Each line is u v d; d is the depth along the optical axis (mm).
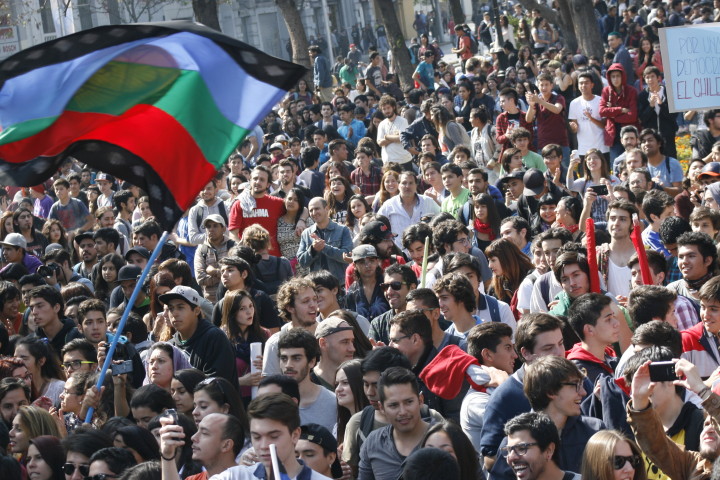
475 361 21797
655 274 26938
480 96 67688
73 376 25297
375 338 27953
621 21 106000
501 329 22031
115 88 21297
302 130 73875
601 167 40531
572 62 72375
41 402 25719
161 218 21453
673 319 22703
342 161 53094
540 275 28922
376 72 93375
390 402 19359
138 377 27047
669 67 40969
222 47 21422
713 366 22266
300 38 98000
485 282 31922
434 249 32375
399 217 40969
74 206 55625
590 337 21484
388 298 28000
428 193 44469
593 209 38500
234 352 27734
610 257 29109
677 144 56594
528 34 105188
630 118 51812
